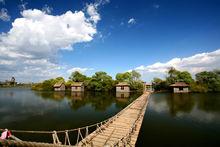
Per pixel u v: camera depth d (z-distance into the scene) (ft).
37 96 241.55
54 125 89.81
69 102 177.99
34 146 9.94
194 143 65.41
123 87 312.91
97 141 52.13
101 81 335.47
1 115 112.27
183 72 306.96
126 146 49.37
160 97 219.61
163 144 64.85
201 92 280.31
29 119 102.42
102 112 126.11
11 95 255.70
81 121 98.68
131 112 99.60
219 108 138.51
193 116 112.37
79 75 407.44
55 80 408.46
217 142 66.64
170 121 100.53
